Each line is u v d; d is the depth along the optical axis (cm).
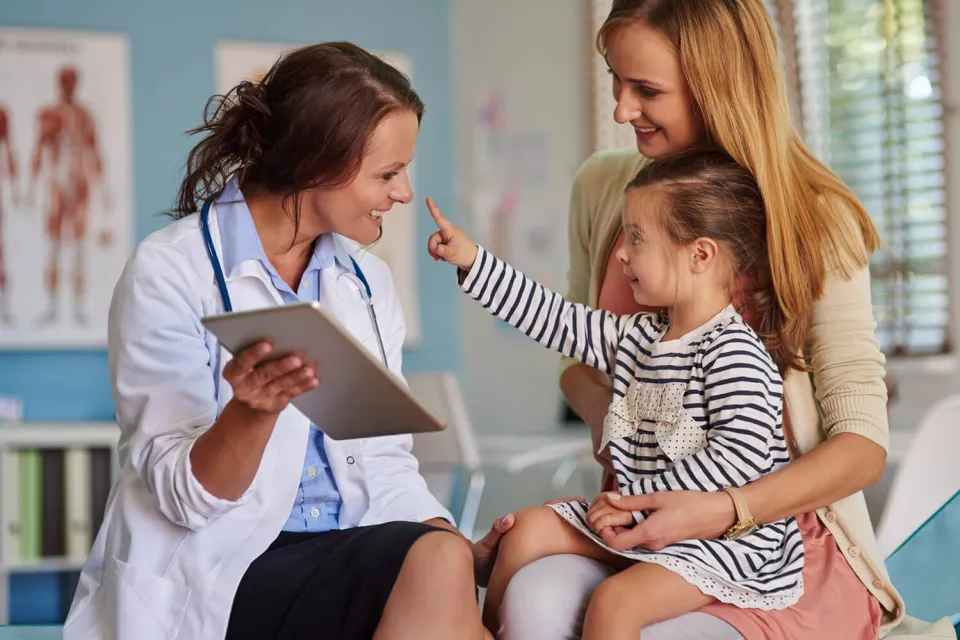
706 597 135
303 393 122
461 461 360
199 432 139
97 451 376
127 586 136
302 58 147
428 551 131
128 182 409
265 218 153
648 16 156
